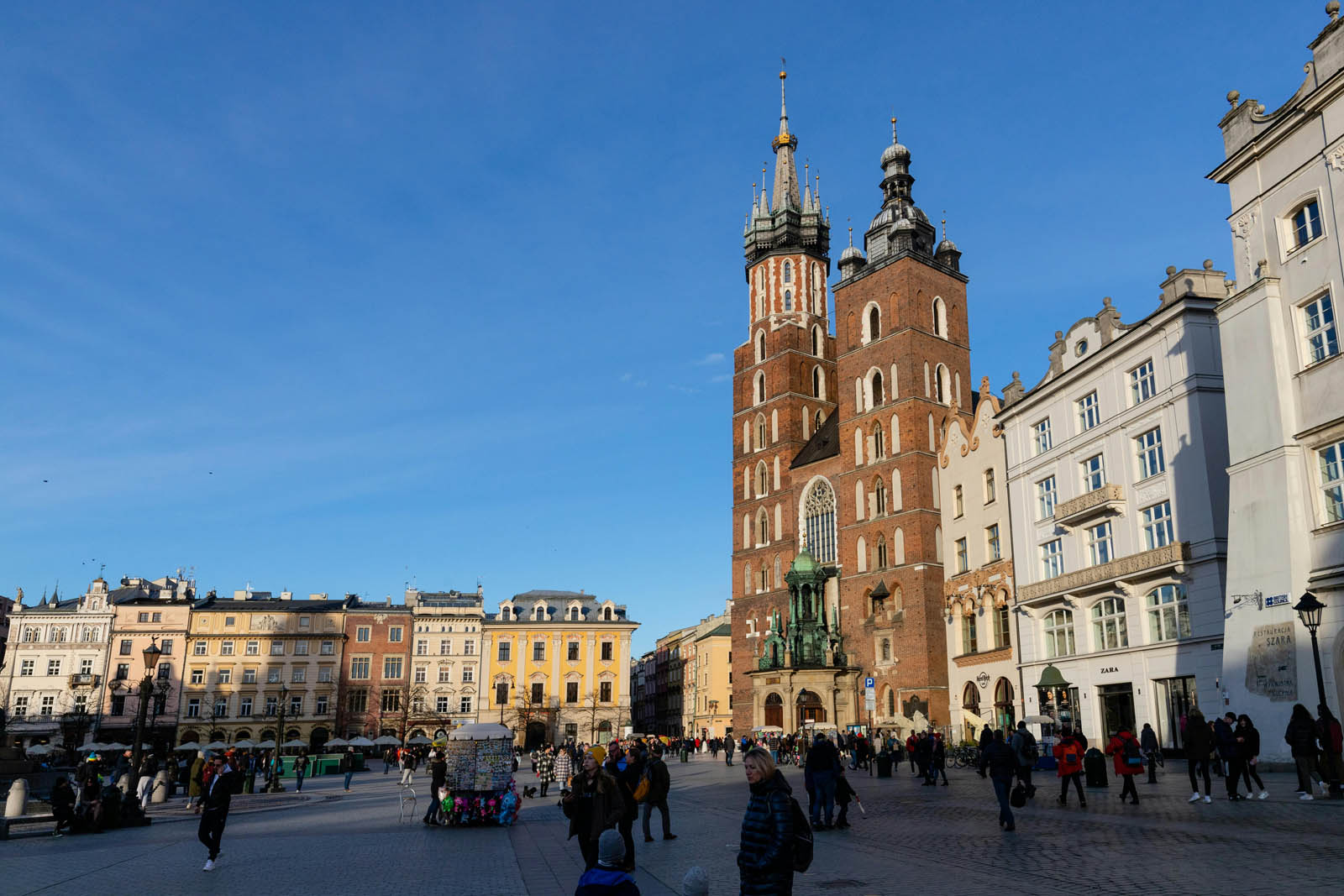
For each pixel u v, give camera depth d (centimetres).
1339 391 3419
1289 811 2322
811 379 10044
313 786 6241
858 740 5631
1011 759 2339
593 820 1855
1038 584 5572
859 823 2625
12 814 3275
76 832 3130
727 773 5812
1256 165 3856
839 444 8894
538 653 12450
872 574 8219
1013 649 5969
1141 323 4806
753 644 9556
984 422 6488
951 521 6894
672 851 2220
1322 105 3544
